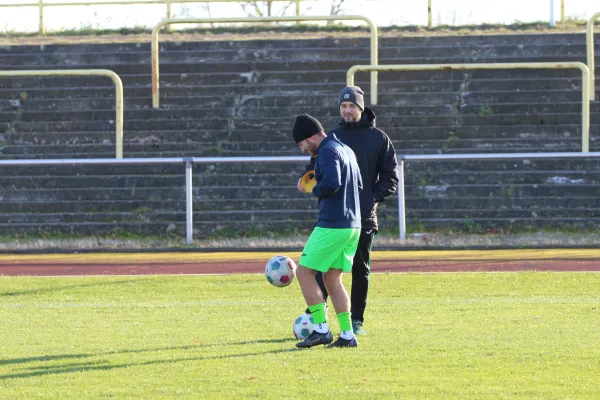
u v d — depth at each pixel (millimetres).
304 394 15859
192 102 64875
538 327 23141
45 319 25844
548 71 65375
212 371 17984
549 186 53625
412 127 60906
